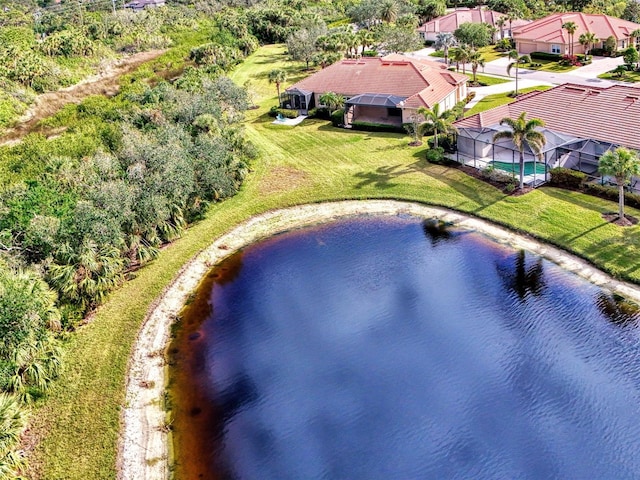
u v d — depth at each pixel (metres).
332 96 72.88
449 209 48.84
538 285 38.41
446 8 137.50
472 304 37.72
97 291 37.56
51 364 30.56
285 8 137.00
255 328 36.94
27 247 36.53
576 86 56.50
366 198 52.00
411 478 25.83
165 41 112.44
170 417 29.84
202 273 43.25
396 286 40.44
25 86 75.62
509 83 82.31
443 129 57.12
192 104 63.00
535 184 49.78
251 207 51.94
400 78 73.12
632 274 37.12
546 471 25.61
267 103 84.75
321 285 41.25
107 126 60.28
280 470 26.55
